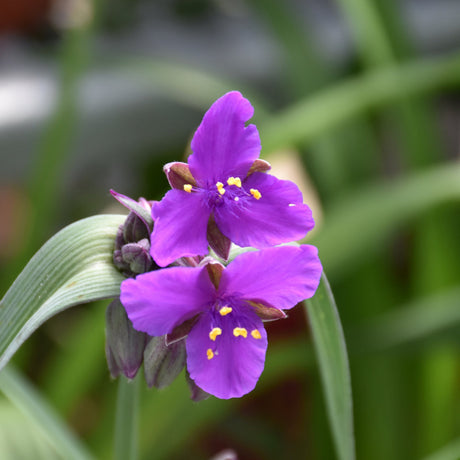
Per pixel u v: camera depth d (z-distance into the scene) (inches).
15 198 25.4
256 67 24.6
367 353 18.0
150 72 22.1
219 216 12.1
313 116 19.3
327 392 13.4
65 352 21.6
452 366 20.0
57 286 12.3
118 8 25.2
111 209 26.9
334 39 25.7
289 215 12.1
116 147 23.4
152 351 12.2
